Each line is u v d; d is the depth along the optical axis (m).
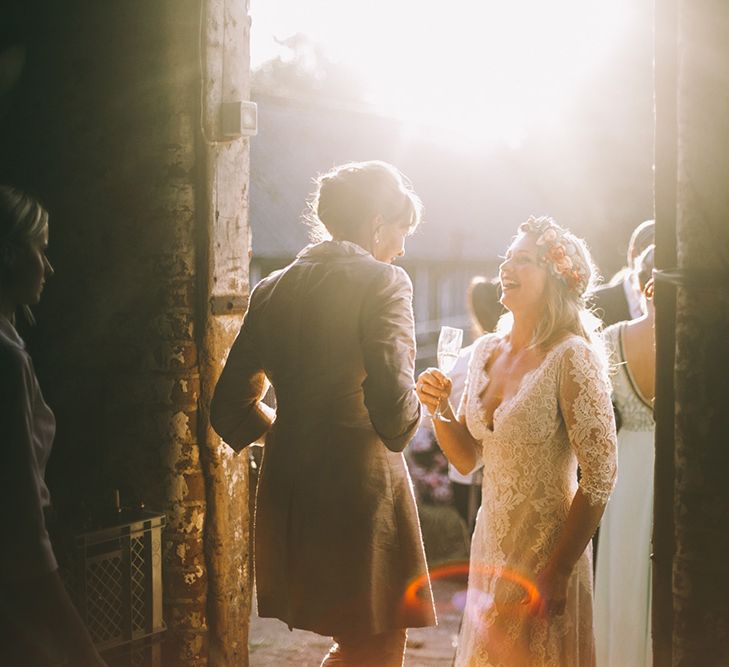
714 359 2.34
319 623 2.66
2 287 2.12
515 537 2.65
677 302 2.41
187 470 3.43
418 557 2.74
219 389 2.85
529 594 2.62
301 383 2.70
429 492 5.67
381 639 2.73
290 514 2.69
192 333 3.42
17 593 1.91
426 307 11.70
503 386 2.73
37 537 1.92
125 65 3.44
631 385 3.30
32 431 1.99
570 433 2.58
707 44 2.31
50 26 3.59
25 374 1.98
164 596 3.43
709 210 2.32
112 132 3.48
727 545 2.35
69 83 3.56
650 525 3.26
